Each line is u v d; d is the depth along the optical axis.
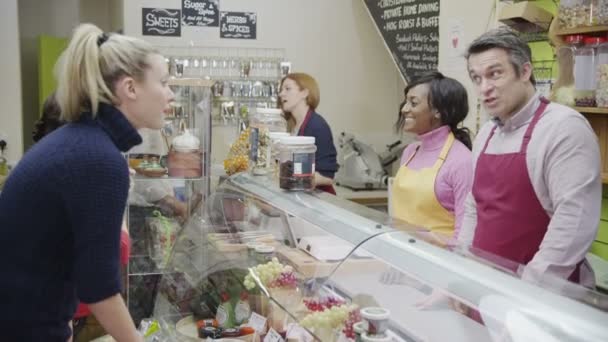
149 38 4.84
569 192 1.80
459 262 1.40
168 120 2.94
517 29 3.08
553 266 1.79
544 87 3.12
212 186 3.28
